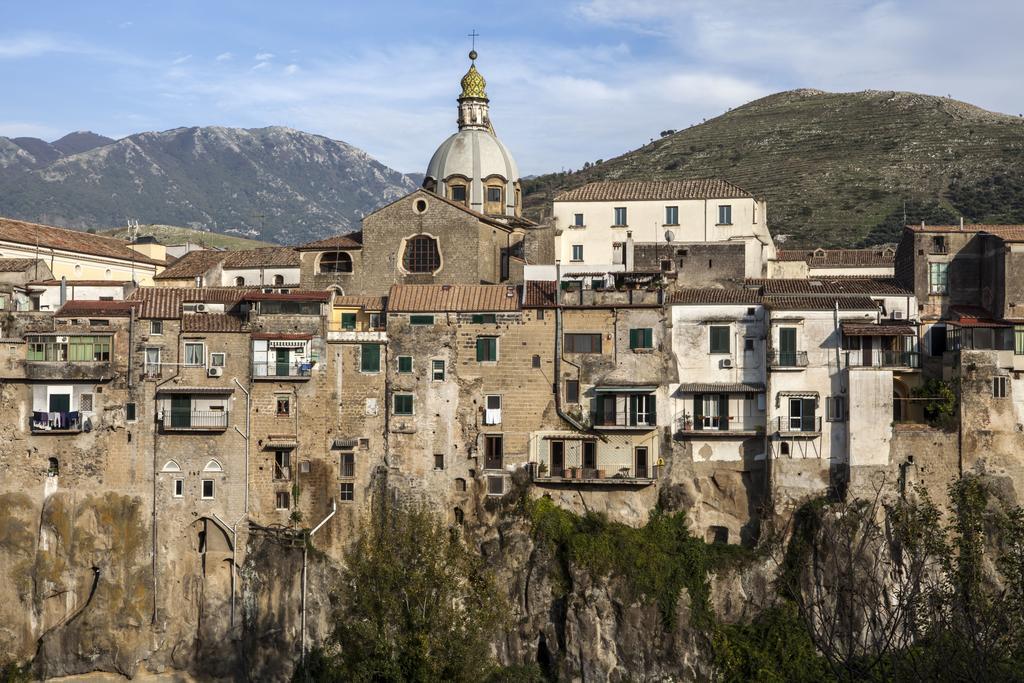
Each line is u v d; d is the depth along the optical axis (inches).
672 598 4045.3
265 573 4247.0
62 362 4306.1
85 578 4318.4
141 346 4325.8
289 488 4284.0
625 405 4217.5
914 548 3029.0
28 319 4367.6
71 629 4237.2
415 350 4301.2
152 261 5920.3
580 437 4234.7
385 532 4094.5
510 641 4116.6
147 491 4311.0
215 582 4286.4
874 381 4082.2
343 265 5014.8
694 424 4212.6
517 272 5024.6
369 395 4311.0
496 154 5689.0
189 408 4291.3
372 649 3875.5
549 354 4269.2
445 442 4281.5
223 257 5570.9
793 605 4010.8
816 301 4227.4
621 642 4028.1
